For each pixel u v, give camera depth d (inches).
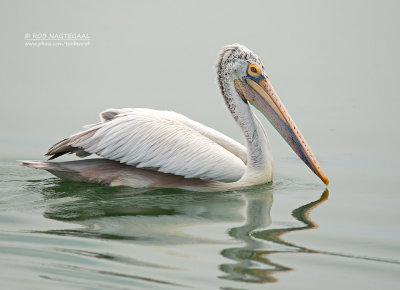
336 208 479.5
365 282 347.3
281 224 439.2
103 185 513.3
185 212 460.4
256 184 530.6
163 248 386.0
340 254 386.6
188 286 332.2
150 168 506.9
